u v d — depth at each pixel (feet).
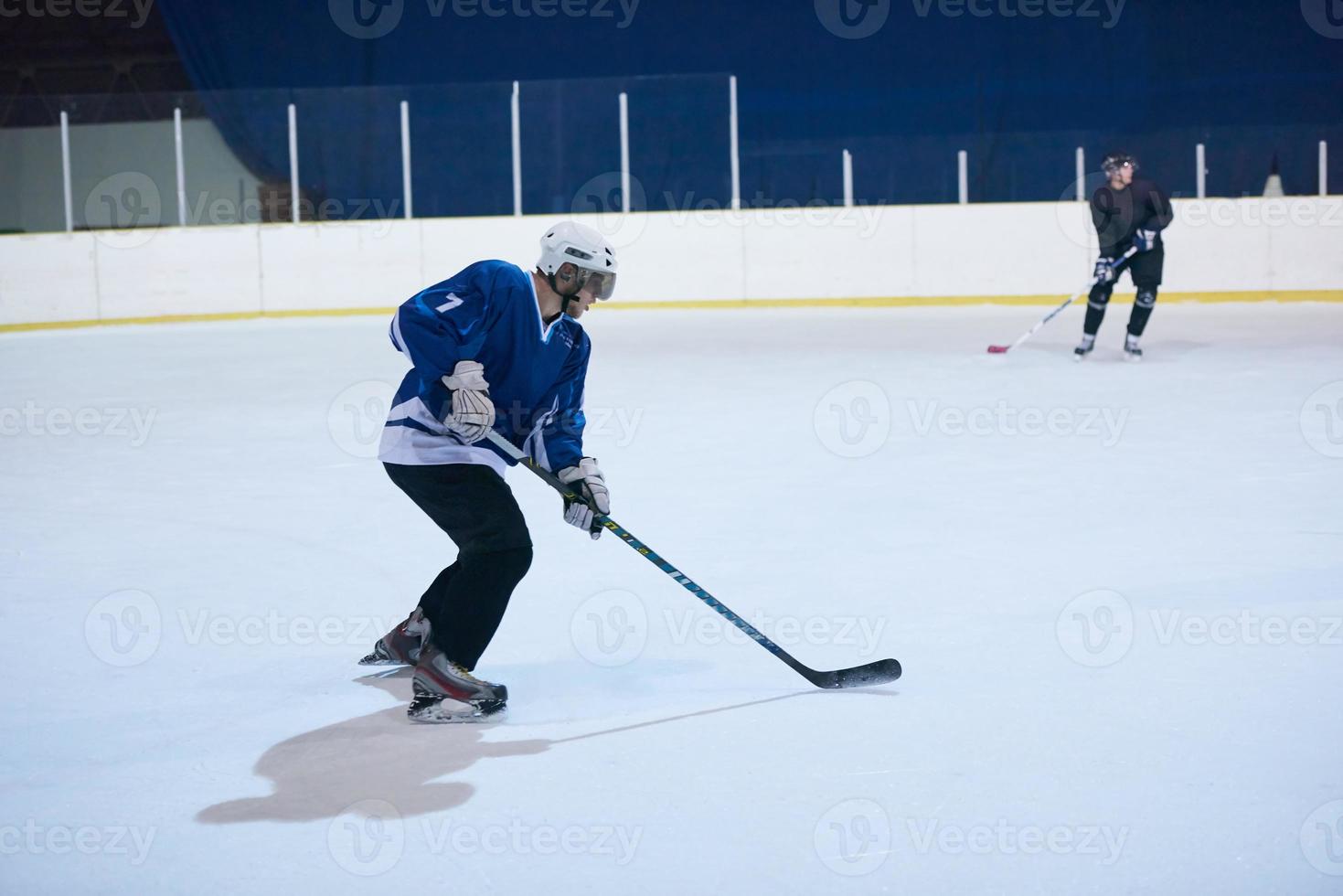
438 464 13.76
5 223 67.41
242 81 76.33
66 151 64.23
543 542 21.39
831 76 73.41
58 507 25.00
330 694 14.62
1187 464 26.96
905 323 57.47
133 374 46.06
